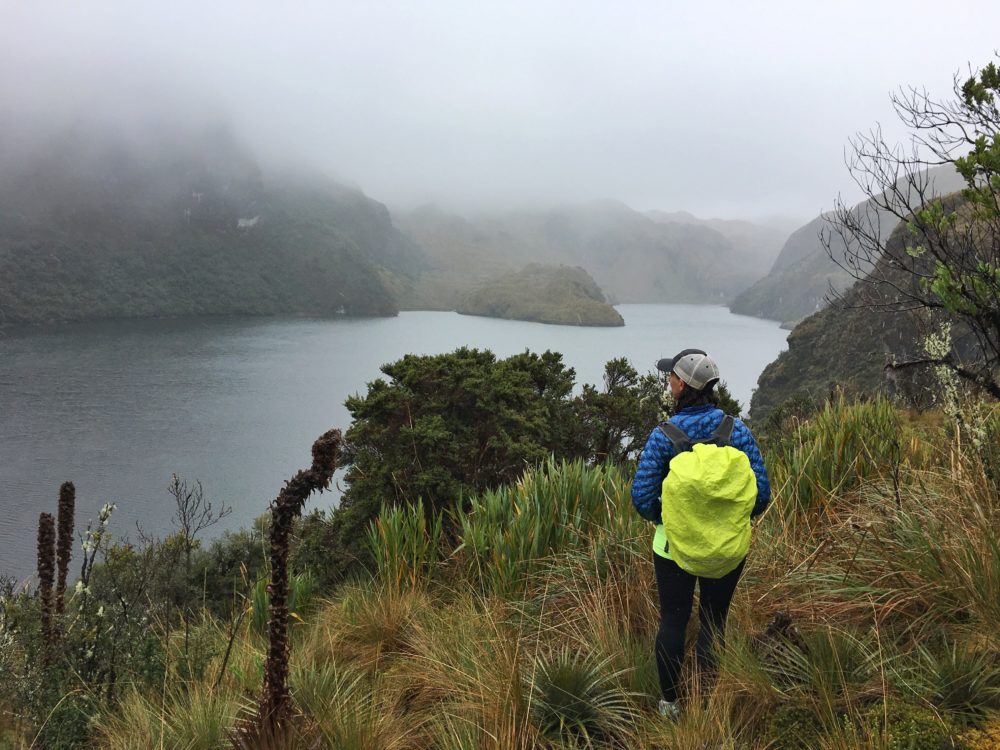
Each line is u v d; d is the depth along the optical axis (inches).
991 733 75.7
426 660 132.2
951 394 129.9
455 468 295.7
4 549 2974.9
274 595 96.3
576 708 98.8
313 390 7268.7
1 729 133.2
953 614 103.8
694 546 92.4
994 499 121.3
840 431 185.2
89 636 150.1
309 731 99.5
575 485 186.4
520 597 157.4
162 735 109.7
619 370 371.6
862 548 127.0
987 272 110.8
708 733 86.4
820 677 88.5
